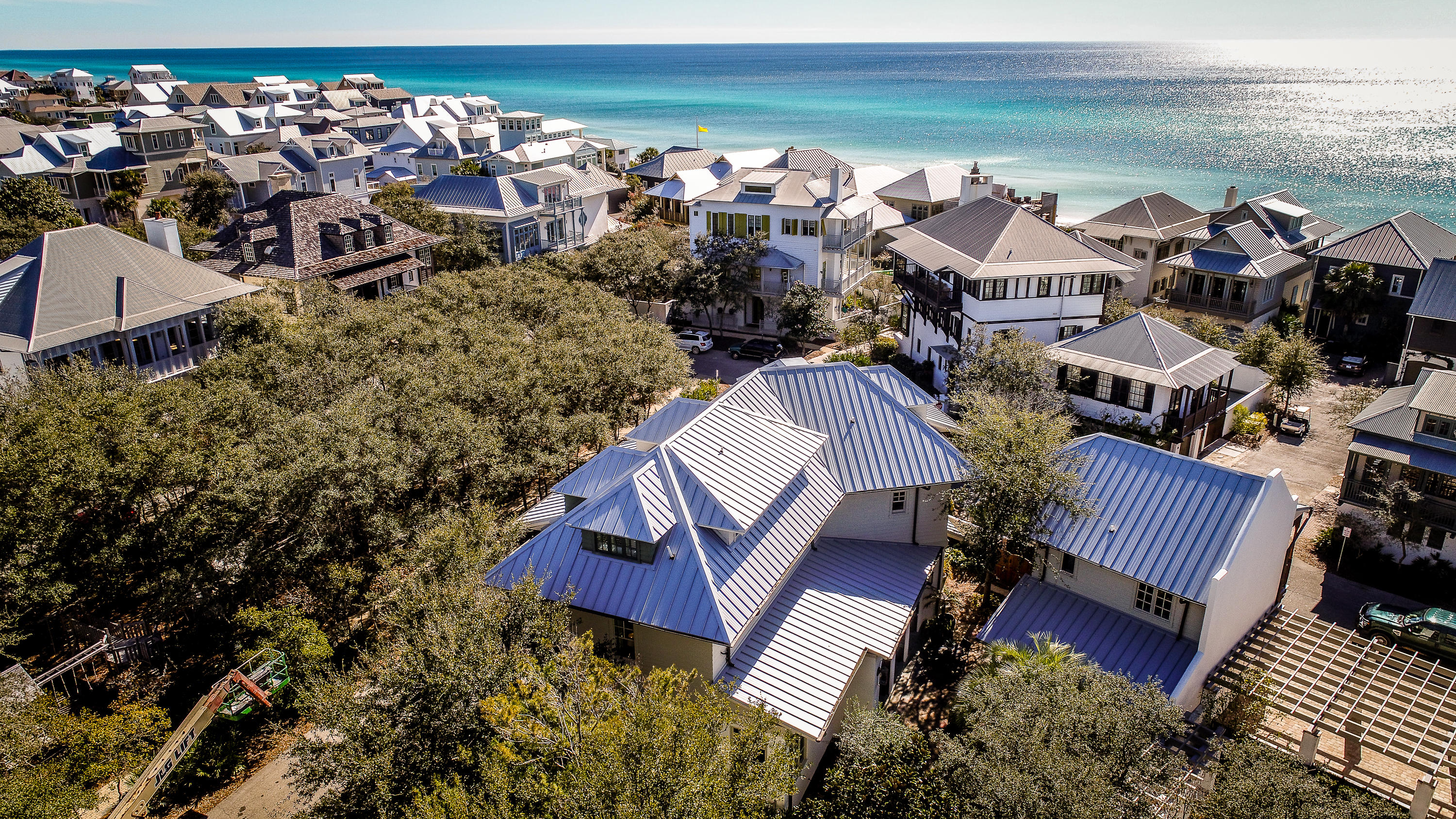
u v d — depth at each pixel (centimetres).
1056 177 15400
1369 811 1883
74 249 4444
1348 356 6156
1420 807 2156
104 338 4278
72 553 2634
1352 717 2534
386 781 1827
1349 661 2739
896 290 7569
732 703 2441
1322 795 1844
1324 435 5028
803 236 7031
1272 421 5166
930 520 3294
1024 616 2955
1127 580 2856
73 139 10131
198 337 4756
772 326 7162
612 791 1597
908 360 6075
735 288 6831
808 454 3044
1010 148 19225
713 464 2827
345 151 10606
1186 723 2341
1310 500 4216
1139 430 4503
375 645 2633
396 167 12088
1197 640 2714
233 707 2375
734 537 2662
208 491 2817
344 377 3731
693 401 3353
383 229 6391
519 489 3750
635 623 2562
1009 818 1719
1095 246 5544
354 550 2952
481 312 4953
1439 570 3431
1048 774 1722
